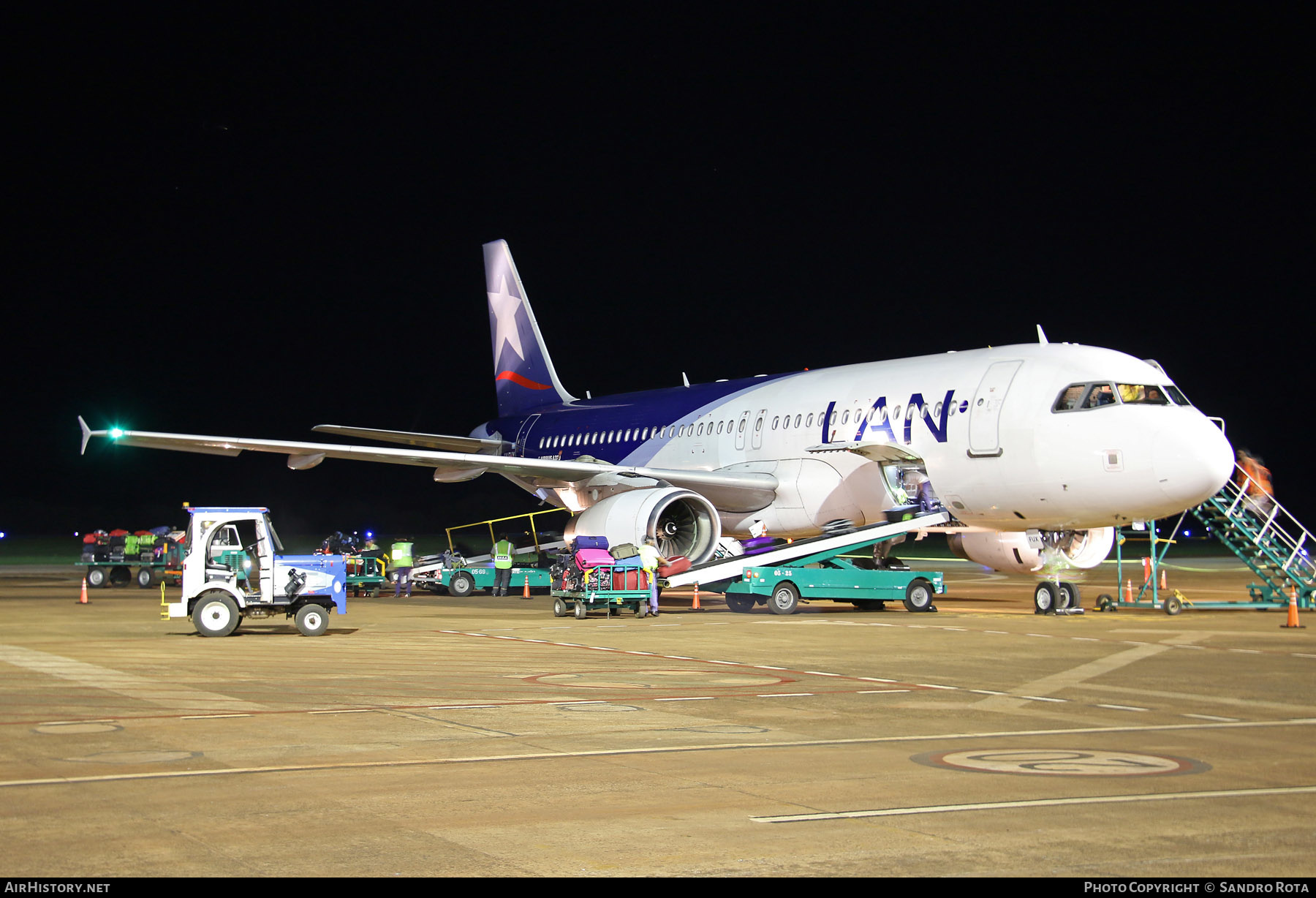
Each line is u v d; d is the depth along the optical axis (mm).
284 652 16500
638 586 22641
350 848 6551
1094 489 21484
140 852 6465
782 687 12828
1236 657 15711
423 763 8789
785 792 7848
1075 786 8008
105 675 13883
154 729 10188
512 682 13281
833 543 23594
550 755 9062
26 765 8680
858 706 11555
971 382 23422
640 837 6770
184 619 22812
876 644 17578
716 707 11469
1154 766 8672
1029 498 22469
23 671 14242
